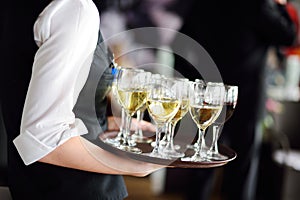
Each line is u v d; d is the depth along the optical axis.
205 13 2.61
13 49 1.19
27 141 1.12
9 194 1.39
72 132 1.14
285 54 3.85
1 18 1.22
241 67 2.61
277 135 3.08
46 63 1.09
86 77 1.20
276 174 3.05
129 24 3.03
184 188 3.64
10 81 1.21
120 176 1.38
